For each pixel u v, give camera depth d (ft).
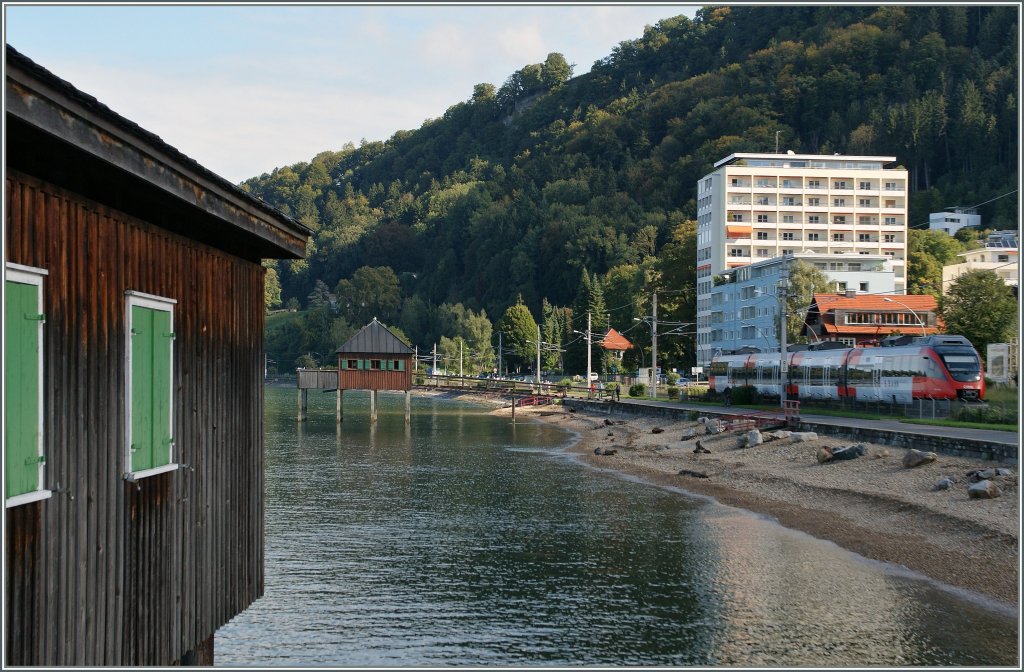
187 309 37.35
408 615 65.72
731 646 58.80
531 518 105.19
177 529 36.32
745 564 81.25
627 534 95.40
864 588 72.59
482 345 627.46
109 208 30.42
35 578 25.82
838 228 524.93
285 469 153.79
